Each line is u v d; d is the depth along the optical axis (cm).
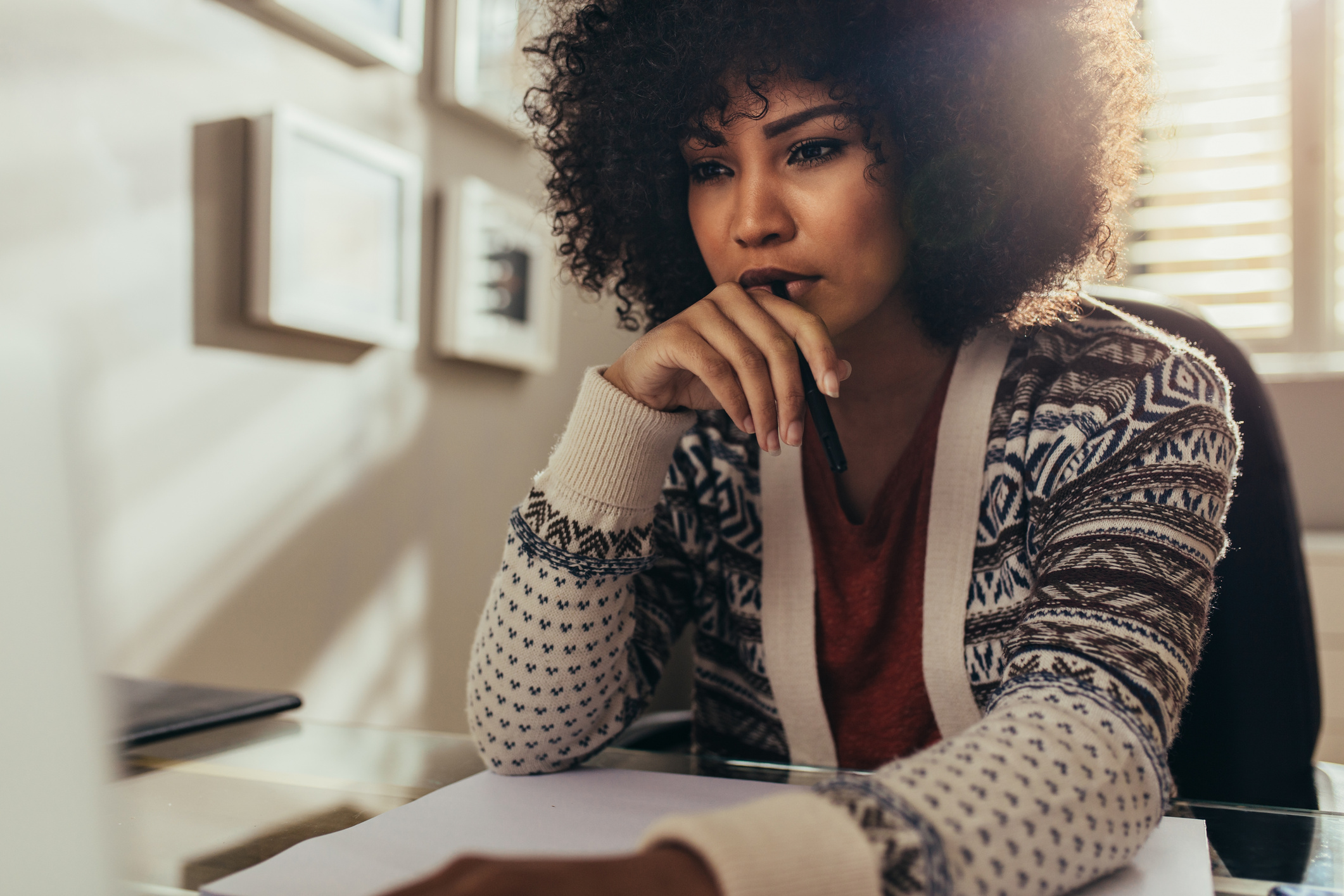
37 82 95
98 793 26
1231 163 238
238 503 119
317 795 55
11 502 25
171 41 110
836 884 31
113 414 103
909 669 77
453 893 27
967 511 74
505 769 61
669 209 86
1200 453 62
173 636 110
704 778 59
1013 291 75
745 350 61
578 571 62
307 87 129
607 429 63
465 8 155
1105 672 48
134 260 105
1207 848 46
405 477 150
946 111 69
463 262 156
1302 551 90
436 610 157
